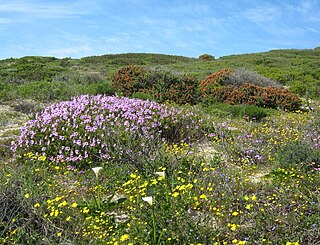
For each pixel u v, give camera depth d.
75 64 51.56
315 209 5.51
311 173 7.41
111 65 51.47
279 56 52.97
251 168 8.08
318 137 10.03
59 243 4.61
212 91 18.44
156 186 6.15
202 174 6.96
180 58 66.25
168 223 5.05
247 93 17.75
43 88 20.45
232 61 48.12
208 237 4.91
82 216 5.47
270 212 5.53
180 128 10.83
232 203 5.96
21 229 4.78
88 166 8.37
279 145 9.52
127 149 8.24
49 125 9.23
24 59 53.72
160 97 17.47
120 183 7.10
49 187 6.56
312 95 21.98
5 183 5.73
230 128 12.05
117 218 5.73
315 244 4.66
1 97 18.70
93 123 9.25
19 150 8.90
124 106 10.29
